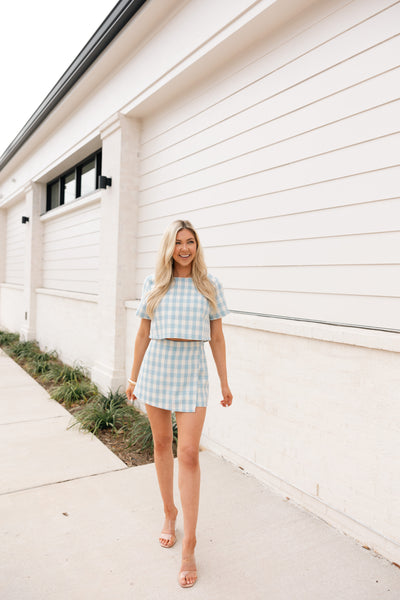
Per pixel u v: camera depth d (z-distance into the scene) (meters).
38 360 7.21
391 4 2.36
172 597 1.95
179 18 3.88
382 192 2.40
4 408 4.80
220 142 3.73
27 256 9.30
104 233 5.42
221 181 3.71
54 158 7.43
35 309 9.07
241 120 3.48
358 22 2.54
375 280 2.44
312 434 2.70
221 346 2.36
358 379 2.40
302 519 2.62
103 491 2.94
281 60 3.09
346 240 2.61
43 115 7.01
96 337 6.04
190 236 2.16
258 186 3.30
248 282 3.40
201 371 2.23
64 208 7.34
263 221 3.25
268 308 3.20
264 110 3.24
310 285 2.86
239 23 3.14
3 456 3.51
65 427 4.24
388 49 2.38
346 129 2.61
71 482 3.07
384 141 2.39
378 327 2.43
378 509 2.30
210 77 3.86
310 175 2.85
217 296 2.29
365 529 2.37
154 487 3.02
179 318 2.14
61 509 2.70
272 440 3.02
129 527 2.50
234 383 3.39
